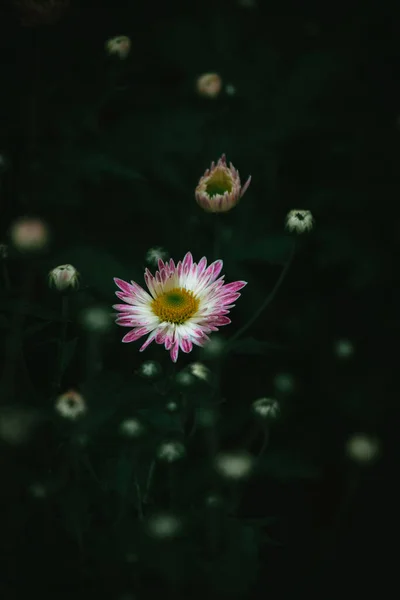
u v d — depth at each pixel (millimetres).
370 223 705
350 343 673
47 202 660
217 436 638
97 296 627
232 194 577
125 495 582
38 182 660
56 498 588
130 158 684
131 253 675
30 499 600
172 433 583
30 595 605
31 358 675
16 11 667
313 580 673
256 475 669
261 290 685
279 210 715
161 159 687
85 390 572
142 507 598
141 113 707
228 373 711
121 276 619
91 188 698
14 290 606
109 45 675
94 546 592
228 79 713
